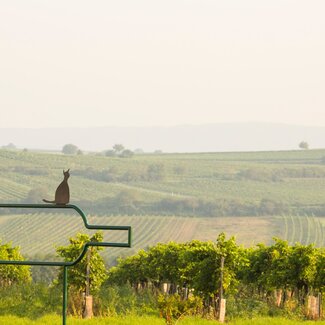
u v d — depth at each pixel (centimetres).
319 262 14038
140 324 9488
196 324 9550
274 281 14538
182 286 15850
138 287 18500
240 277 15862
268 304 13812
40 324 9319
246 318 11812
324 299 14238
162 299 9619
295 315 12475
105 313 11469
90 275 13500
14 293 12012
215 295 12912
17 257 17250
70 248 13638
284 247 15175
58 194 4891
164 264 16588
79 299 12219
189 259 13512
